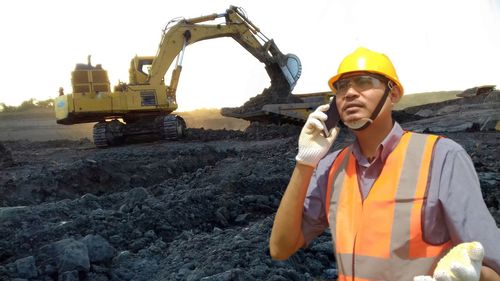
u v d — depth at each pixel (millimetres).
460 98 34469
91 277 5363
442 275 1454
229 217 8125
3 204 9555
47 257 5539
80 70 21375
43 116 55250
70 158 18172
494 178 10039
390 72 1816
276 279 4766
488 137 17109
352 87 1826
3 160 16547
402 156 1802
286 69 23719
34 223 6793
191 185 10047
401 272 1703
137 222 7051
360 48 1885
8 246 5961
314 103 23109
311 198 2023
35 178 10664
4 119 52062
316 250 6055
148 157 14844
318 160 1900
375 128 1848
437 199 1688
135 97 21781
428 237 1688
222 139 23141
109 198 8672
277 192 9320
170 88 22656
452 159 1717
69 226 6543
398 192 1747
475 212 1638
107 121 22875
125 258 5766
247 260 5277
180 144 21203
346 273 1816
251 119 24656
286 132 22625
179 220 7406
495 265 1582
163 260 5926
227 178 9789
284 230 1994
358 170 1906
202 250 5926
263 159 12992
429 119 24734
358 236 1793
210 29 23141
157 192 9633
